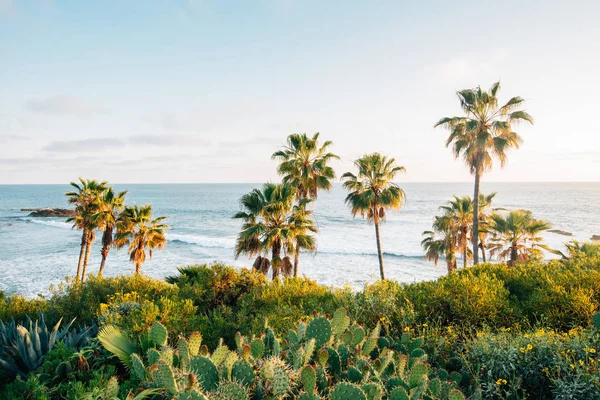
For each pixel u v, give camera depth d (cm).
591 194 18875
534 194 19000
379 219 2319
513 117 1917
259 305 889
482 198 2689
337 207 12031
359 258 4175
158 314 616
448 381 454
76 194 2498
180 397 264
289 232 1650
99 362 485
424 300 747
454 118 2020
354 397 290
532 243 2300
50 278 3072
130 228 2409
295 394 313
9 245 4881
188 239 5519
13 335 572
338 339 446
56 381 443
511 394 445
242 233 1716
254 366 337
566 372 443
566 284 769
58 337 609
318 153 2219
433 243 2797
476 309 684
